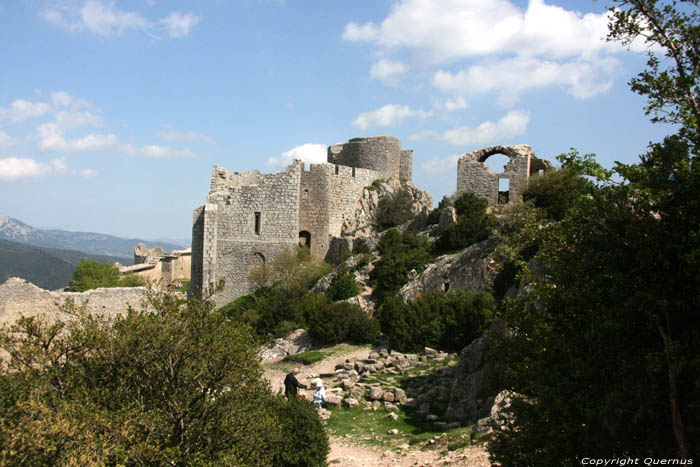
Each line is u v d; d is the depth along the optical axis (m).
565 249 11.68
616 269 9.74
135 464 12.52
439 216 52.44
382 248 49.31
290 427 16.53
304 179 60.09
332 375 30.88
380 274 44.59
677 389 8.89
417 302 35.56
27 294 25.81
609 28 12.20
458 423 20.55
